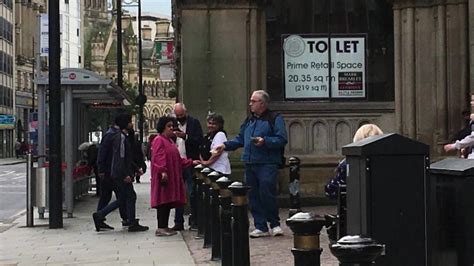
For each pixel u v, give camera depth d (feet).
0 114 261.65
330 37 56.13
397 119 54.85
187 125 45.34
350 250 11.96
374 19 56.34
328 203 53.78
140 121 147.64
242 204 26.43
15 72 286.05
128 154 45.27
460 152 42.98
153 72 379.55
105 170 46.32
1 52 263.29
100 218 45.55
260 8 54.90
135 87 317.42
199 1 54.03
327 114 54.95
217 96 54.24
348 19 56.29
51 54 46.37
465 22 53.31
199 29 54.29
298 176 44.60
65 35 368.48
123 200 45.44
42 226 48.78
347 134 55.11
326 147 54.80
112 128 46.16
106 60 371.56
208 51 54.29
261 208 38.58
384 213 17.88
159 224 42.80
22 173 146.10
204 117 54.19
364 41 56.18
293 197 44.37
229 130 54.19
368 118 55.06
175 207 43.52
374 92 56.03
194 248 37.11
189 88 54.29
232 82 54.29
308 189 54.03
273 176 38.11
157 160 42.27
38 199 51.42
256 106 38.24
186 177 46.16
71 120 54.24
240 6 54.34
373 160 17.90
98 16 402.11
